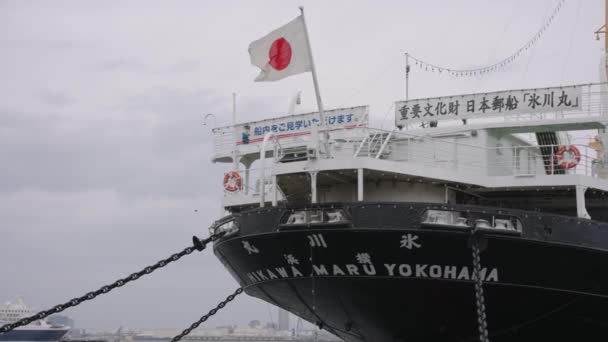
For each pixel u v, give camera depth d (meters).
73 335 162.50
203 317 22.50
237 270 26.84
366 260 22.64
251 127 30.98
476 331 23.92
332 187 26.66
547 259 22.30
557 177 25.41
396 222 21.94
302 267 23.73
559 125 27.34
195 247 22.02
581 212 25.00
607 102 27.14
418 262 22.33
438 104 28.53
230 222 25.16
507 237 21.83
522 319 23.55
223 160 32.03
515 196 27.39
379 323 24.56
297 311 27.17
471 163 27.62
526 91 27.75
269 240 23.64
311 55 26.08
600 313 23.48
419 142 28.16
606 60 33.97
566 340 24.55
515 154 27.48
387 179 25.67
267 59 26.77
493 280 22.55
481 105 28.12
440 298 23.02
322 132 25.78
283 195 28.09
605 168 28.23
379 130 26.62
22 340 101.19
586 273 22.66
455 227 21.66
